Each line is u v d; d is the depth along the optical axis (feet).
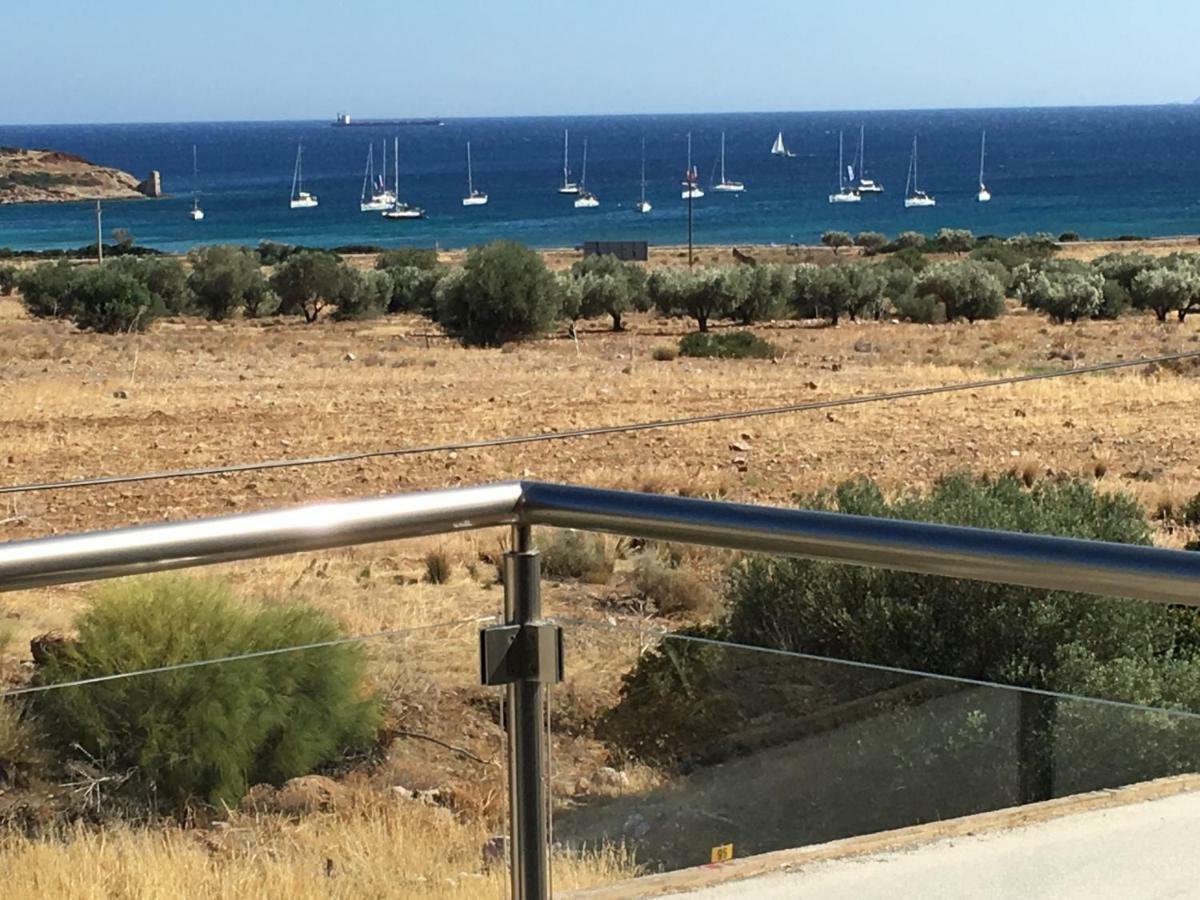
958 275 168.66
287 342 139.54
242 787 8.64
